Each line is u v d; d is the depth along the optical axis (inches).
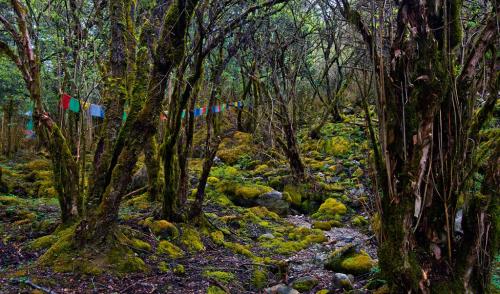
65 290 138.2
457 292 97.4
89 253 158.6
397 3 105.1
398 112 101.7
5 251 171.0
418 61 98.5
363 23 109.8
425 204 100.2
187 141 228.4
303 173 344.5
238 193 322.0
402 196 99.5
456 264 100.7
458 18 100.0
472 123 105.9
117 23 198.2
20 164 383.6
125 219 222.8
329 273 189.0
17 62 176.6
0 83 428.5
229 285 166.4
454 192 100.3
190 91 204.5
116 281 149.6
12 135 421.7
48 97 280.7
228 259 198.4
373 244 232.1
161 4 208.1
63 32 237.9
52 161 189.8
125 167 164.7
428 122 97.8
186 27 161.5
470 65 100.7
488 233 99.8
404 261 97.5
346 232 272.2
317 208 327.3
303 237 255.1
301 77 475.5
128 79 193.9
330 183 352.5
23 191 298.7
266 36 328.5
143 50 172.1
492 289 121.7
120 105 189.8
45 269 150.8
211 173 371.9
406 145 99.9
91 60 235.3
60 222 202.2
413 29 99.6
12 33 179.2
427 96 97.3
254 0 223.0
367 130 133.9
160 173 285.3
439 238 100.7
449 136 99.7
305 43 400.5
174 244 203.8
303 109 526.3
